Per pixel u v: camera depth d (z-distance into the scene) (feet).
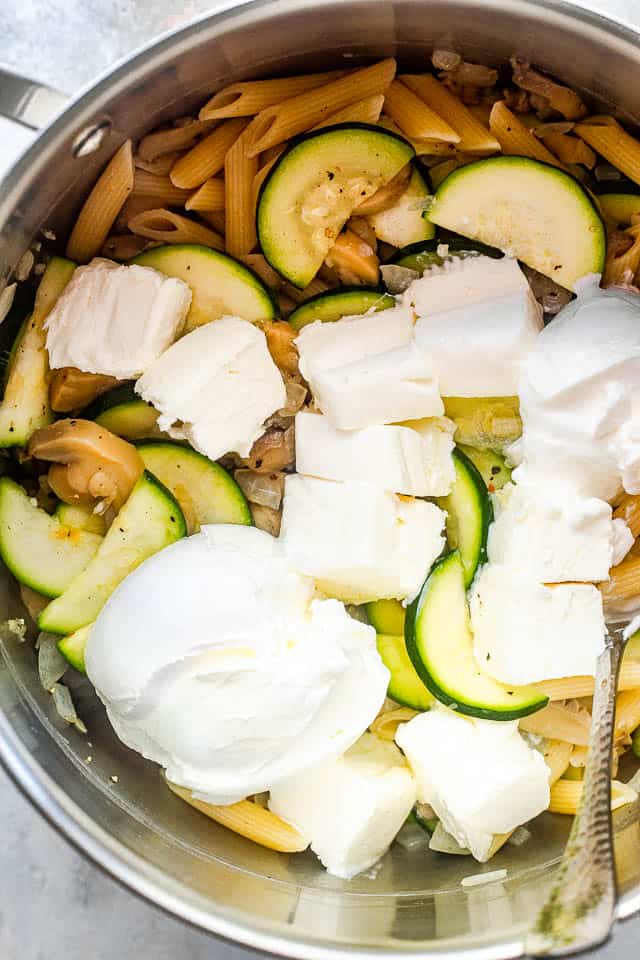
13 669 1.54
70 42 1.68
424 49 1.53
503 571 1.59
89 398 1.63
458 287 1.61
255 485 1.66
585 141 1.60
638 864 1.45
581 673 1.57
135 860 1.46
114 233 1.63
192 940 1.65
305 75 1.56
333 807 1.58
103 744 1.59
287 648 1.55
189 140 1.58
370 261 1.62
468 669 1.59
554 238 1.60
